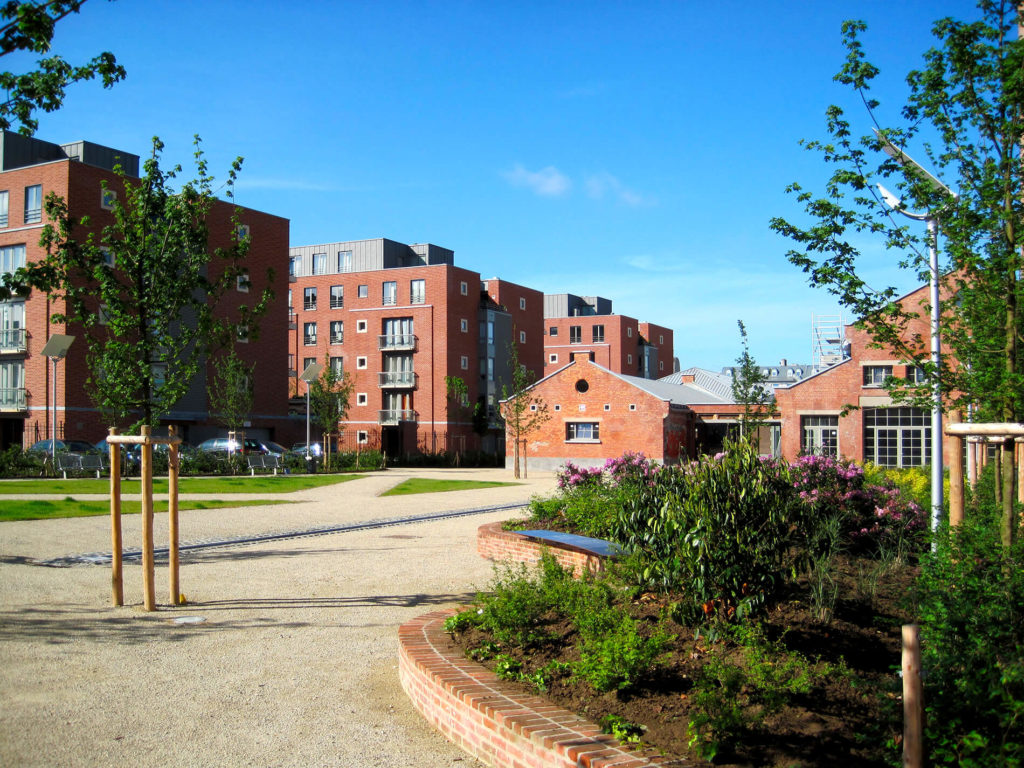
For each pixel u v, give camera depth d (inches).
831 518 359.9
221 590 417.7
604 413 1916.8
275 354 1937.7
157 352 449.7
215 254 450.9
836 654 239.9
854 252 327.0
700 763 175.5
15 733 216.7
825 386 1414.9
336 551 559.8
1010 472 254.8
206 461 1354.6
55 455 1190.3
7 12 280.4
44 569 462.6
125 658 290.4
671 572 258.1
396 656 300.2
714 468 261.9
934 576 230.1
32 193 1562.5
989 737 167.0
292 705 245.3
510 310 2659.9
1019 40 289.3
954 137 308.3
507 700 210.2
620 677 213.6
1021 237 281.7
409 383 2395.4
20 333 1578.5
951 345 319.9
